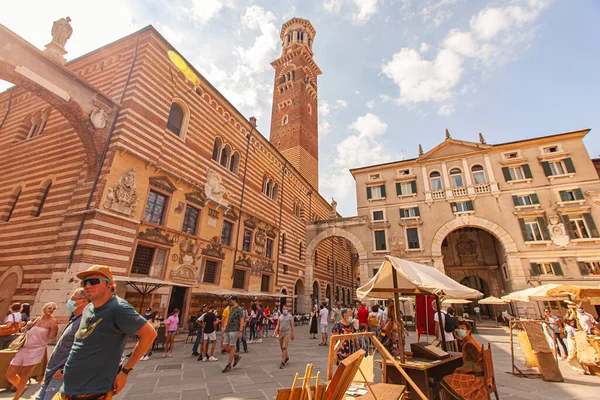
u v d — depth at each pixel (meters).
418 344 7.35
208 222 20.03
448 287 6.78
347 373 4.05
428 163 32.56
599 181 25.64
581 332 10.54
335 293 42.41
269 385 7.90
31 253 14.48
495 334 20.81
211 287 19.45
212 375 8.84
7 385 7.21
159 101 17.48
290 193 33.50
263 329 21.62
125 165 14.99
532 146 28.95
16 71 11.72
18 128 19.81
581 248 24.58
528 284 25.33
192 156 19.52
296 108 50.34
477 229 34.09
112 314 3.46
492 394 7.62
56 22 15.37
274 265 28.11
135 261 15.06
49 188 16.28
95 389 3.19
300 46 55.97
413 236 30.62
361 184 34.94
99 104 14.76
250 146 26.61
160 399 6.67
